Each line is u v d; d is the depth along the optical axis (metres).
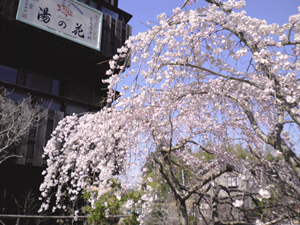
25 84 9.07
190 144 5.23
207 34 3.21
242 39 3.11
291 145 4.74
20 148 7.65
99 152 4.84
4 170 7.86
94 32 9.89
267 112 4.63
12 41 8.71
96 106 10.21
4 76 8.67
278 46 2.87
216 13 3.03
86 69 10.41
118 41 10.76
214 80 3.88
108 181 5.20
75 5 9.59
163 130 4.39
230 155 4.54
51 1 8.98
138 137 4.09
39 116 7.98
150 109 4.15
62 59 9.82
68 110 9.59
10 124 7.46
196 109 4.28
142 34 3.60
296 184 5.25
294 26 2.79
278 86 3.06
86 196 6.43
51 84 9.62
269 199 5.03
